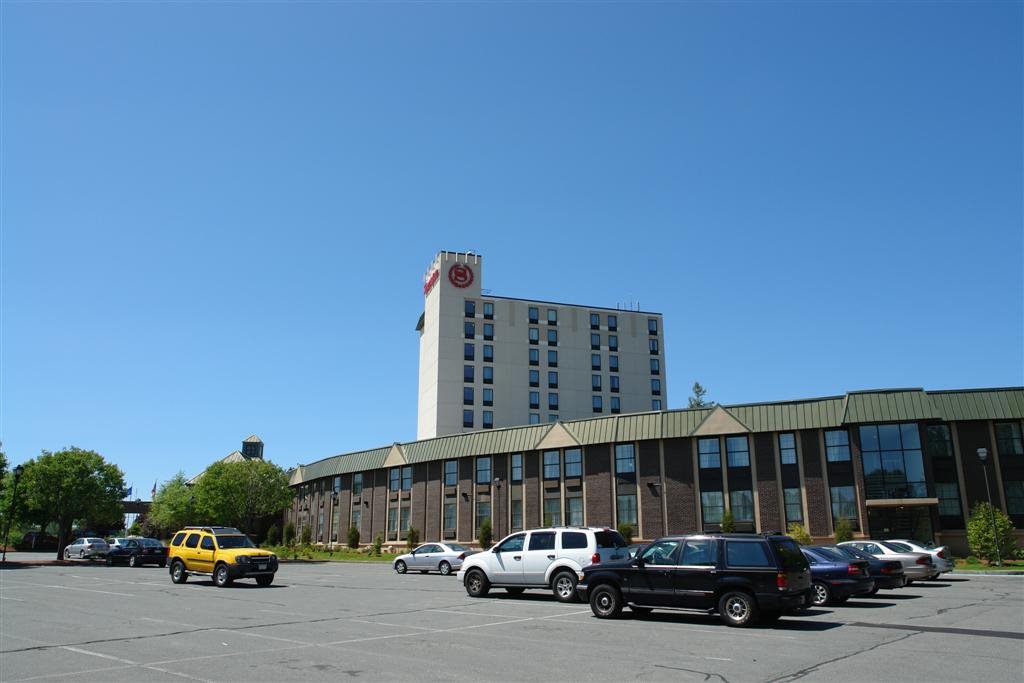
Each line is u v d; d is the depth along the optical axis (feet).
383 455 217.36
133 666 37.11
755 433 151.33
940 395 141.59
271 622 54.85
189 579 106.73
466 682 32.78
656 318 329.72
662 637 45.73
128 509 351.67
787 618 55.31
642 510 160.15
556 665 36.60
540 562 70.64
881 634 46.65
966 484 137.59
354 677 33.99
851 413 142.00
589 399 307.99
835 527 138.41
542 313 311.27
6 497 168.04
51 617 58.59
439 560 124.98
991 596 72.90
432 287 310.65
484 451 188.65
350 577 115.24
